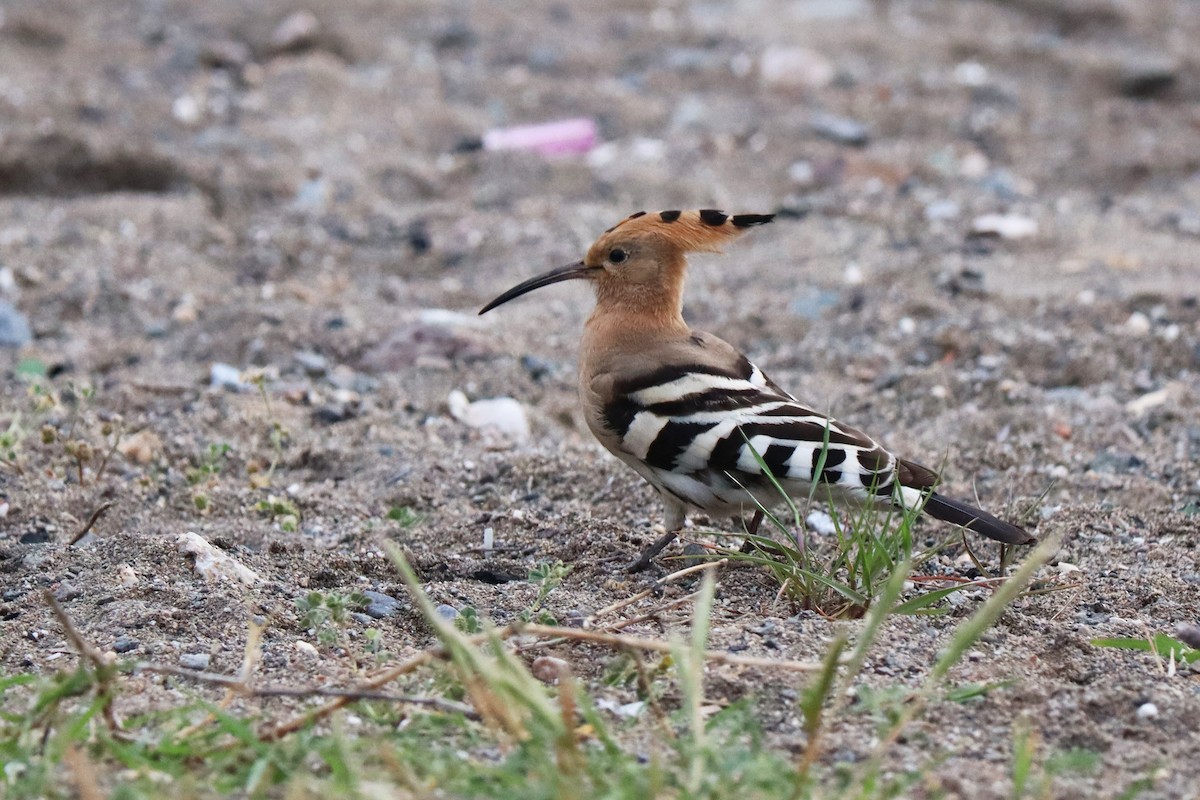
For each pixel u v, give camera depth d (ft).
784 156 58.29
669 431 27.04
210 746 19.83
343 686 21.98
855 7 78.59
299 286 46.14
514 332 42.55
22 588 25.93
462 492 32.12
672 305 29.73
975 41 71.41
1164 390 37.99
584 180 55.42
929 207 52.75
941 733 20.75
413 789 17.90
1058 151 59.36
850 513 27.04
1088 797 19.15
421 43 71.51
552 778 17.42
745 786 18.25
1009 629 24.39
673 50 71.31
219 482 32.40
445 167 57.06
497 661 20.66
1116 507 30.81
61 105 57.82
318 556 27.63
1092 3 75.72
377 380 39.06
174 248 48.24
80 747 19.72
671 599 25.99
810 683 21.97
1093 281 45.55
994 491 32.37
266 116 59.82
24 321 41.73
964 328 41.70
